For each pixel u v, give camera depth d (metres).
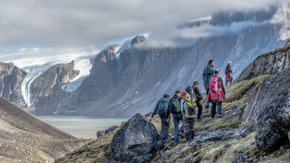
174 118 12.98
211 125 13.54
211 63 16.12
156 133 15.31
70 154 23.30
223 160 7.82
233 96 17.89
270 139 6.74
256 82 17.39
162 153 13.73
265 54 22.27
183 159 10.70
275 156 6.48
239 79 25.47
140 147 14.98
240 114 12.92
